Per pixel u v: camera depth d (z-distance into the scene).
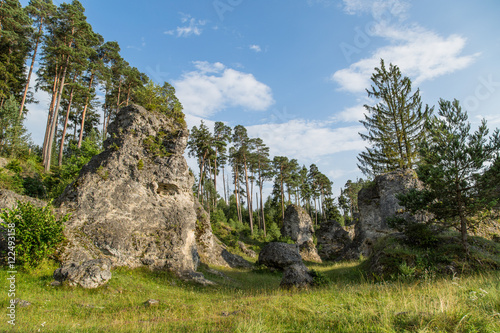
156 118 20.70
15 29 37.41
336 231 41.53
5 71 36.56
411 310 6.70
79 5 39.88
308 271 15.97
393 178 26.97
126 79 44.56
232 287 17.12
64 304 9.81
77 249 14.38
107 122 54.09
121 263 15.42
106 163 17.89
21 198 15.01
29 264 12.52
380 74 33.88
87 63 38.38
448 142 15.45
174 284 15.34
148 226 17.34
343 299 9.30
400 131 32.69
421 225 16.91
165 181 18.77
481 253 15.19
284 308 8.59
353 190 82.75
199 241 27.72
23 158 34.34
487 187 14.50
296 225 45.53
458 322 5.65
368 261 19.34
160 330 7.14
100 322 8.12
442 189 15.41
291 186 68.62
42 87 39.84
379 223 28.88
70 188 17.00
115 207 16.70
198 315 8.91
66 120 40.28
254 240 48.38
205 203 57.84
